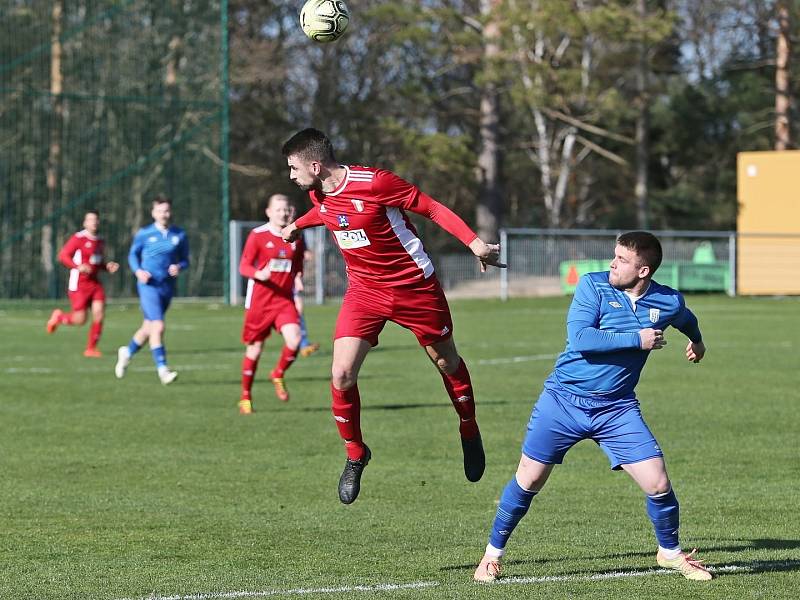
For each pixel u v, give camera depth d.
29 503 18.11
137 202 78.88
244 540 15.69
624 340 12.88
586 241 89.69
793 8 115.38
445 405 29.83
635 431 13.19
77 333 55.28
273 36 115.81
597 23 92.38
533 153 128.88
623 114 111.19
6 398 31.06
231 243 77.88
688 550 15.02
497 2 95.75
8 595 12.98
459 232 15.35
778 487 19.33
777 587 13.14
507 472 20.83
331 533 16.09
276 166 113.94
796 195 91.50
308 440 24.36
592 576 13.66
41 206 77.44
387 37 110.56
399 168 108.75
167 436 24.86
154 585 13.37
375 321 16.06
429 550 15.12
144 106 78.12
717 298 85.88
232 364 40.47
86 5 77.69
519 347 46.88
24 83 76.88
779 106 117.19
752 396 31.55
